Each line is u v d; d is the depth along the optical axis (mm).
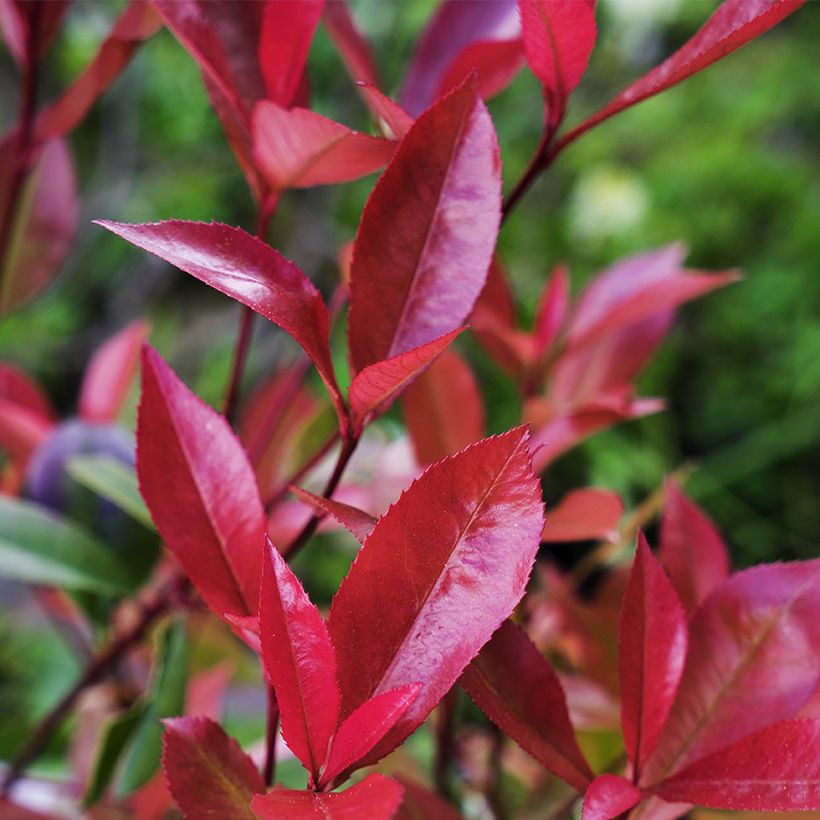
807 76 2268
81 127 1953
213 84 469
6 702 1064
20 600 1054
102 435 608
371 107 499
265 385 640
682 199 2055
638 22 2182
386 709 376
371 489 530
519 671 409
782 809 391
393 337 416
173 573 561
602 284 588
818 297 1836
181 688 519
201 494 426
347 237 1841
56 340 1993
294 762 542
